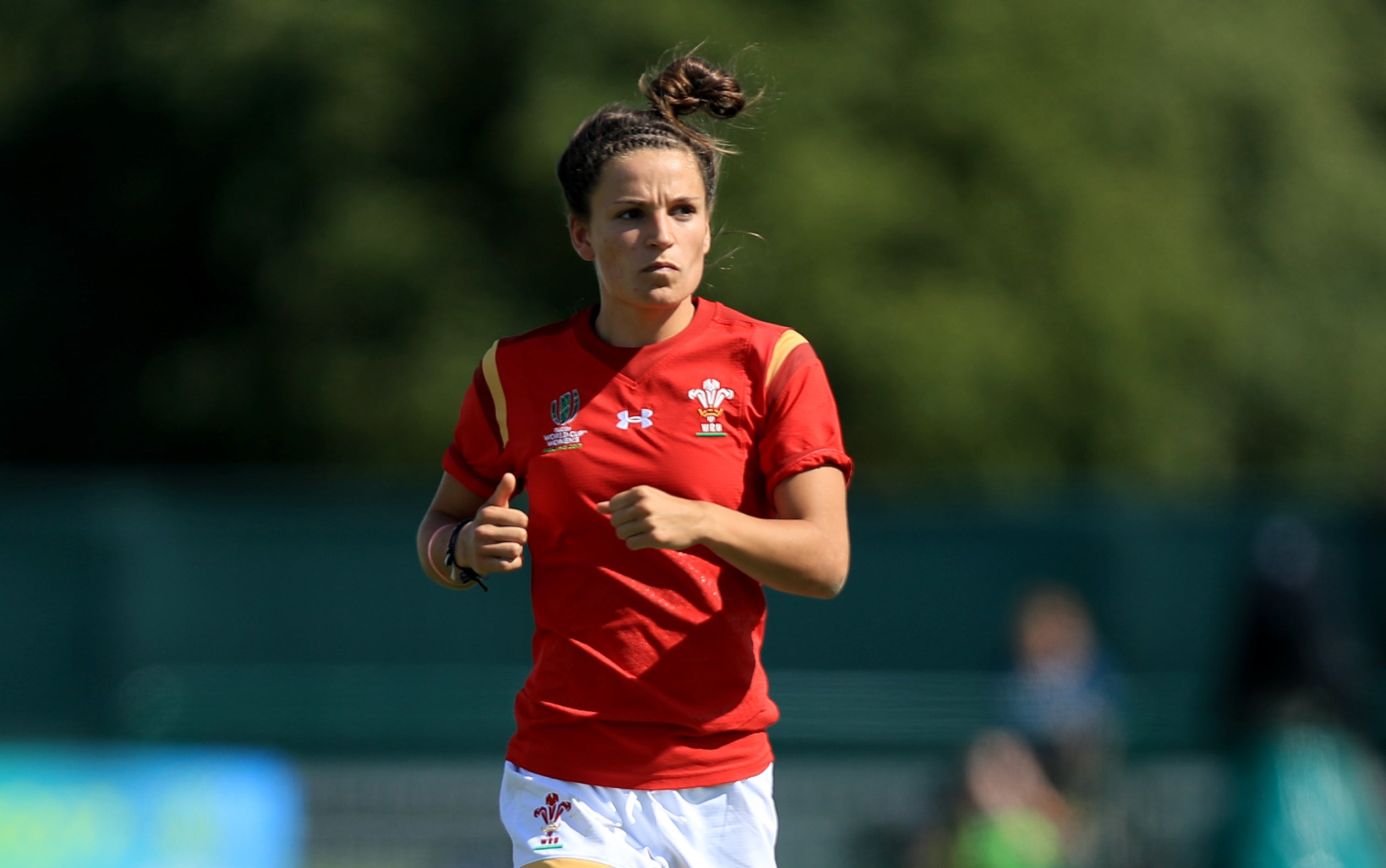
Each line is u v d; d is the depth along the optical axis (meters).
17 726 33.66
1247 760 17.70
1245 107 68.81
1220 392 67.75
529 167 51.62
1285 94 69.12
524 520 9.82
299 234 56.59
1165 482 55.28
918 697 30.86
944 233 55.25
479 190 56.91
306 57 56.44
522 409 10.52
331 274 54.97
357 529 35.16
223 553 34.88
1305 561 18.23
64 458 66.94
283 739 33.03
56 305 67.19
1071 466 57.09
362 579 35.06
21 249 68.00
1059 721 29.72
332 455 56.56
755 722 10.41
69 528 34.25
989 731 30.67
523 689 10.75
